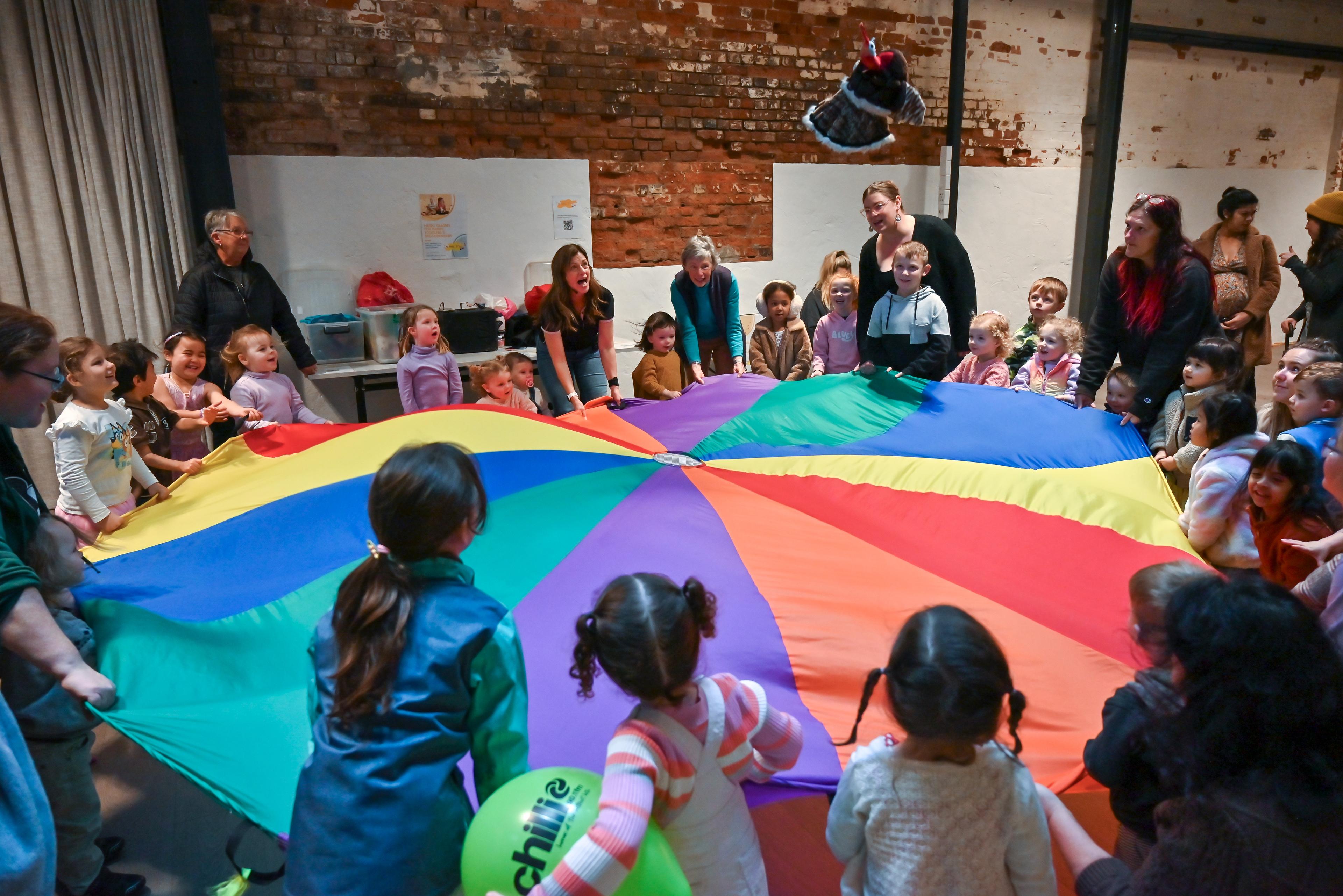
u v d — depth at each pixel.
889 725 1.85
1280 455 2.29
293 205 4.96
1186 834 1.04
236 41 4.71
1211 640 1.05
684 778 1.31
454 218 5.36
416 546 1.36
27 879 1.45
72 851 1.89
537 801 1.26
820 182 6.46
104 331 4.49
